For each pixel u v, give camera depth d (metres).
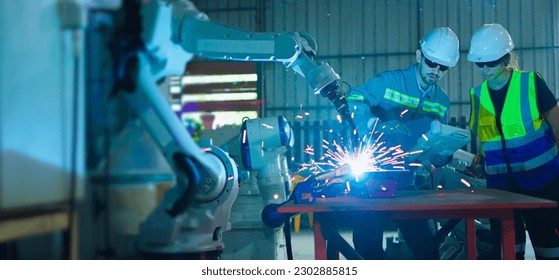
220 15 13.09
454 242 4.49
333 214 2.80
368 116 3.80
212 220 2.77
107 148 2.32
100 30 2.33
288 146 3.62
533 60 12.54
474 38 3.83
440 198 2.95
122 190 2.43
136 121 2.46
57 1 2.16
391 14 12.80
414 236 3.72
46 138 2.10
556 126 3.73
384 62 12.84
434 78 3.89
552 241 3.72
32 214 2.04
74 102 2.17
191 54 2.81
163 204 2.53
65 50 2.18
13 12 1.97
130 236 2.56
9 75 1.95
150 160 2.51
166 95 2.80
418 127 3.98
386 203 2.71
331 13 12.95
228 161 2.88
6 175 1.93
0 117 1.91
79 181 2.24
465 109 12.58
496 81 3.86
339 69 12.97
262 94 12.48
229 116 12.42
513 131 3.81
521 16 12.52
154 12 2.48
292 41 2.96
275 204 3.15
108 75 2.34
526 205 2.60
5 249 2.21
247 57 2.93
